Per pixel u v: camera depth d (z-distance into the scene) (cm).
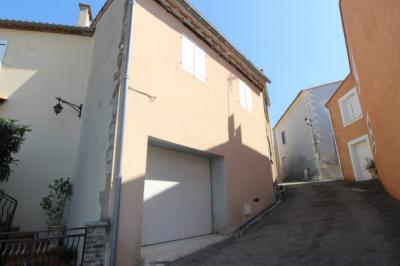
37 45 753
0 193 558
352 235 431
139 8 530
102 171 434
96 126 528
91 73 691
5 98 666
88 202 467
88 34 784
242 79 902
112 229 365
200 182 647
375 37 536
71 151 655
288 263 348
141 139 450
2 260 398
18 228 532
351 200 724
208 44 746
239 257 403
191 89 618
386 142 631
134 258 385
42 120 673
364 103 836
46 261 422
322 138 1571
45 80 715
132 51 480
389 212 529
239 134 778
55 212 559
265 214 748
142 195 425
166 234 527
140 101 469
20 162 618
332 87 1666
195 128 596
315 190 1009
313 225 548
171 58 581
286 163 2097
